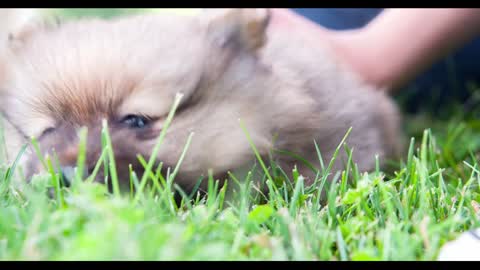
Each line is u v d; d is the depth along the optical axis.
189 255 1.95
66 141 2.79
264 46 3.34
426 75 6.38
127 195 2.69
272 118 3.08
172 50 2.98
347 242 2.32
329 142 3.32
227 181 3.01
